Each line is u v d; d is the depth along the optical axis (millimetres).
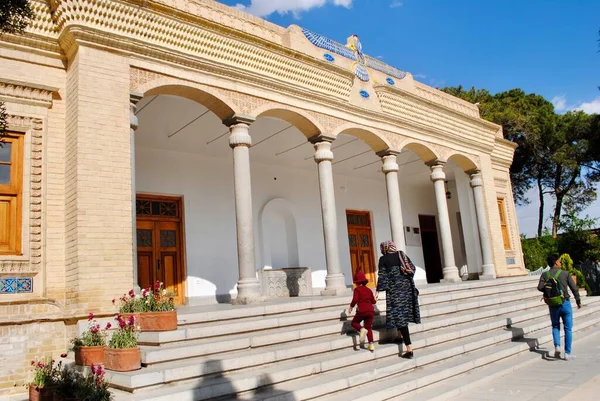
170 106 10617
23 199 7633
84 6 8023
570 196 27688
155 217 12758
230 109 10016
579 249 22781
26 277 7465
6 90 7730
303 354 6703
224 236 13828
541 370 7691
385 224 18953
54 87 8062
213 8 10305
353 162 16422
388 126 13500
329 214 11469
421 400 6059
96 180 7758
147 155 12719
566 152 25516
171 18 9062
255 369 6156
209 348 6281
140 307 7070
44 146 7926
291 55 11047
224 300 13406
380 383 6414
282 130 12742
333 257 11281
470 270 16891
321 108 11812
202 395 5270
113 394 5238
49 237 7746
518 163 27484
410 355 7238
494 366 7836
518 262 18031
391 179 13477
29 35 7988
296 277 13180
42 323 7273
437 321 8930
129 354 5695
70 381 5645
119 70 8398
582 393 6031
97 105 8016
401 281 7418
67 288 7625
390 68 14430
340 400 5707
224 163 14320
